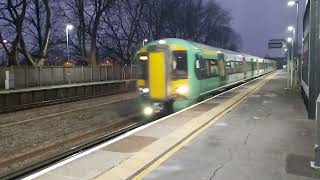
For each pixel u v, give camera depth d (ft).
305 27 68.95
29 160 39.24
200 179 23.63
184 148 31.40
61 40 166.71
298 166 26.25
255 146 31.99
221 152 30.01
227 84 91.86
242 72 118.01
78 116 69.77
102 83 122.52
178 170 25.44
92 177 23.44
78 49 172.24
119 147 30.99
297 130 38.93
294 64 113.91
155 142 32.68
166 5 210.38
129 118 66.69
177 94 58.80
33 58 137.08
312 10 46.75
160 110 59.77
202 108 54.95
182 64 59.11
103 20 176.35
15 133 53.62
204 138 35.17
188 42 61.46
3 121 63.77
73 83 114.11
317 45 45.44
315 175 24.36
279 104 61.36
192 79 59.93
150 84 59.47
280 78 162.91
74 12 158.10
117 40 186.80
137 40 190.49
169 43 59.41
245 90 91.45
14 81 90.22
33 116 69.77
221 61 84.23
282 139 34.63
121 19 186.39
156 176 24.25
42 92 94.07
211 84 72.90
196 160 27.76
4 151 43.62
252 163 26.99
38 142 48.21
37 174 24.02
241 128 40.09
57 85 103.04
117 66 144.36
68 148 44.47
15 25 120.98
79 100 100.73
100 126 59.93
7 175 32.04
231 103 61.36
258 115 49.24
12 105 83.51
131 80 145.48
